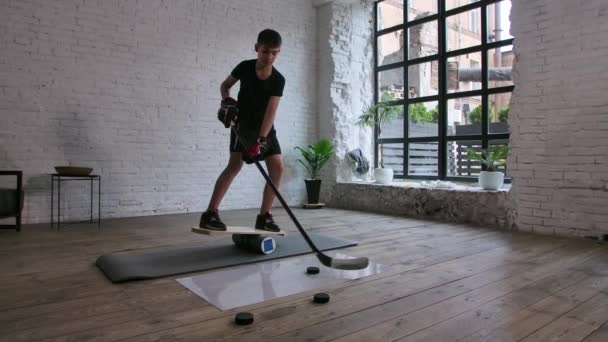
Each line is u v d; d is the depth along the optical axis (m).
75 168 3.85
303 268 2.39
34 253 2.78
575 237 3.46
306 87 6.06
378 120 5.82
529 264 2.53
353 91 6.12
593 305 1.79
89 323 1.57
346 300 1.84
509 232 3.73
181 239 3.30
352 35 6.12
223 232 2.51
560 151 3.59
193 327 1.54
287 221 4.34
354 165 6.00
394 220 4.46
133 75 4.66
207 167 5.19
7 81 3.98
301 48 6.00
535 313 1.69
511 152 3.93
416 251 2.89
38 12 4.12
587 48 3.44
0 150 3.96
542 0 3.71
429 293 1.95
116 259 2.51
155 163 4.82
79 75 4.34
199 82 5.11
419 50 6.63
